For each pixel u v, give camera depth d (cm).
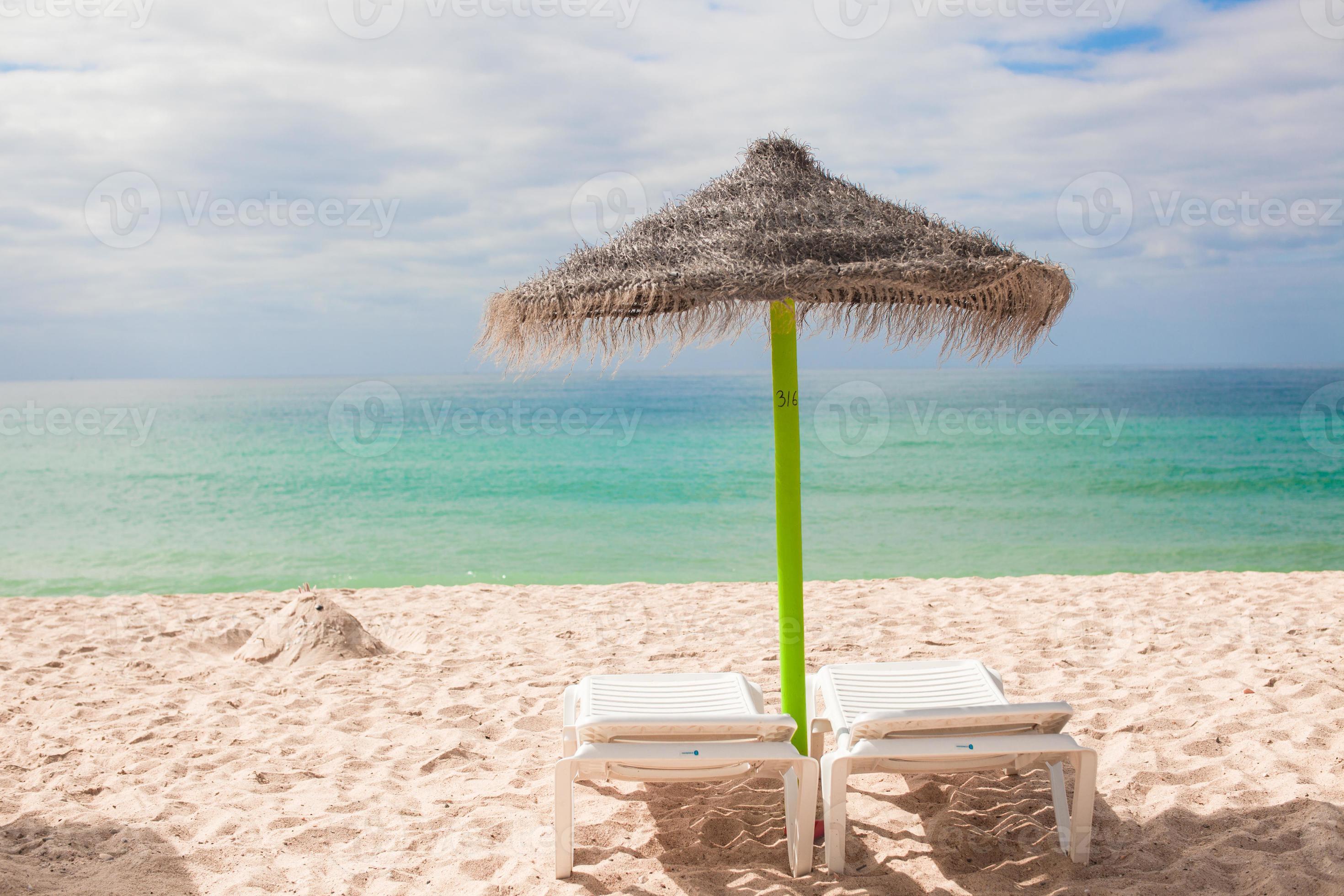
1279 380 7712
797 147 336
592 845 331
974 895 286
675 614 742
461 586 895
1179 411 4378
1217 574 870
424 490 1984
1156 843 319
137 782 395
